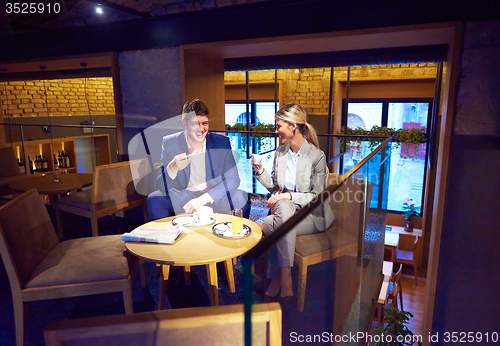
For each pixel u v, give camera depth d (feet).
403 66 22.48
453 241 7.82
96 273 5.13
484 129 7.24
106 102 23.73
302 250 4.38
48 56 12.03
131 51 10.73
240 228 5.74
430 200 23.88
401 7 7.47
